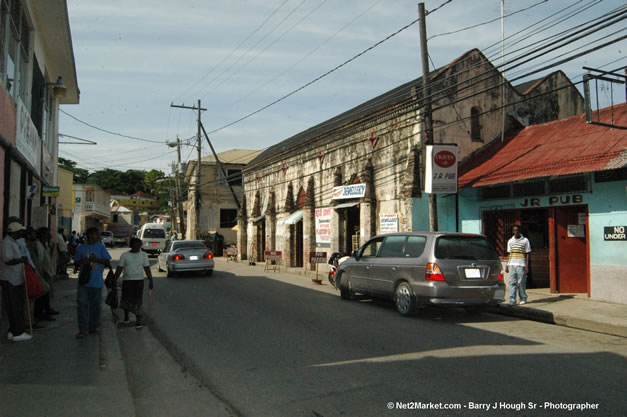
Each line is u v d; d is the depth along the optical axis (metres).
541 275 13.96
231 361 6.50
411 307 9.72
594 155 11.07
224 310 10.70
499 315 10.73
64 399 4.85
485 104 17.25
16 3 11.09
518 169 12.83
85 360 6.36
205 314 10.21
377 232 18.09
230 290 14.46
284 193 26.19
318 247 22.05
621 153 10.42
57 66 17.25
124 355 7.14
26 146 12.20
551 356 6.68
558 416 4.48
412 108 16.33
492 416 4.49
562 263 12.70
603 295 11.35
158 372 6.22
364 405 4.79
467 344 7.40
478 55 17.30
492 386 5.32
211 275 19.55
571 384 5.41
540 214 14.06
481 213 14.77
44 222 14.88
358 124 19.34
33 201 14.99
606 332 8.78
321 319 9.55
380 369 6.00
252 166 30.67
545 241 14.02
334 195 20.27
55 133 19.91
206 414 4.72
